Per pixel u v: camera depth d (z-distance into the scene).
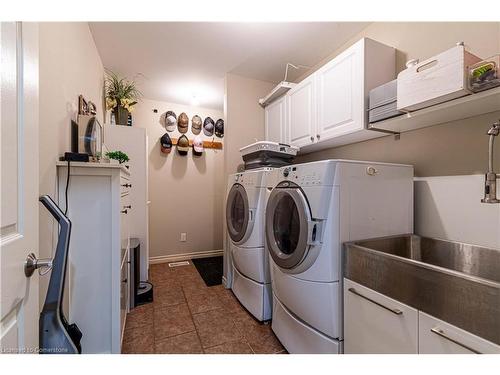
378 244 1.37
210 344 1.64
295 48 2.26
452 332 0.83
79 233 1.31
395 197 1.48
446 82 1.09
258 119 2.88
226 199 2.63
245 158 2.45
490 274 1.21
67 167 1.28
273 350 1.59
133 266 2.16
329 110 1.90
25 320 0.68
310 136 2.12
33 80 0.74
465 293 0.80
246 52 2.32
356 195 1.33
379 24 1.86
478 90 1.06
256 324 1.89
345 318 1.24
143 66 2.59
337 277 1.26
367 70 1.62
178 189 3.68
